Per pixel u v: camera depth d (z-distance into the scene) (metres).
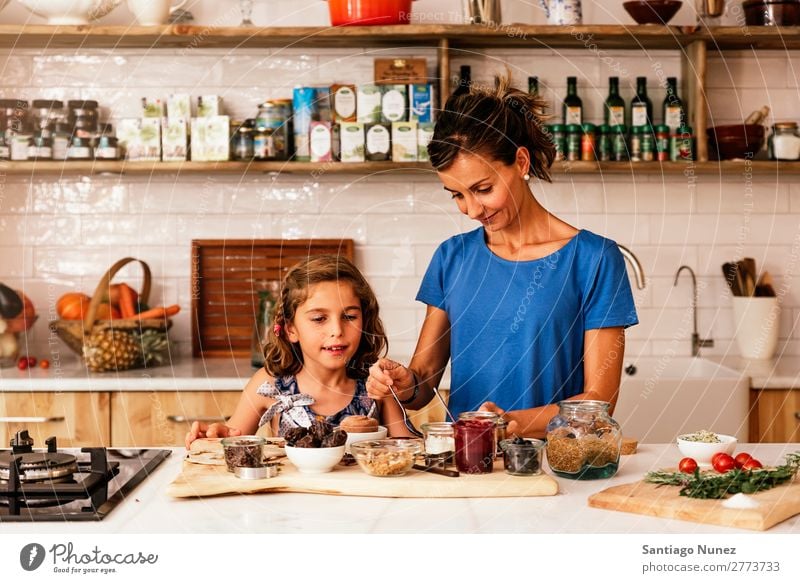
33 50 3.47
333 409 1.99
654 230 3.56
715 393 3.11
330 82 3.50
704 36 3.29
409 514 1.37
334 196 3.54
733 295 3.52
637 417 3.17
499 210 1.83
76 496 1.45
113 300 3.32
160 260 3.55
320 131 3.26
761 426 3.10
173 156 3.28
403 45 3.39
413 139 3.26
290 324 2.02
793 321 3.58
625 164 3.30
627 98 3.51
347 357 1.97
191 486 1.46
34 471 1.51
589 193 3.54
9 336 3.24
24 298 3.29
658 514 1.34
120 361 3.12
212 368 3.22
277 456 1.65
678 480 1.46
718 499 1.37
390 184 3.53
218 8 3.44
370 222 3.54
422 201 3.54
